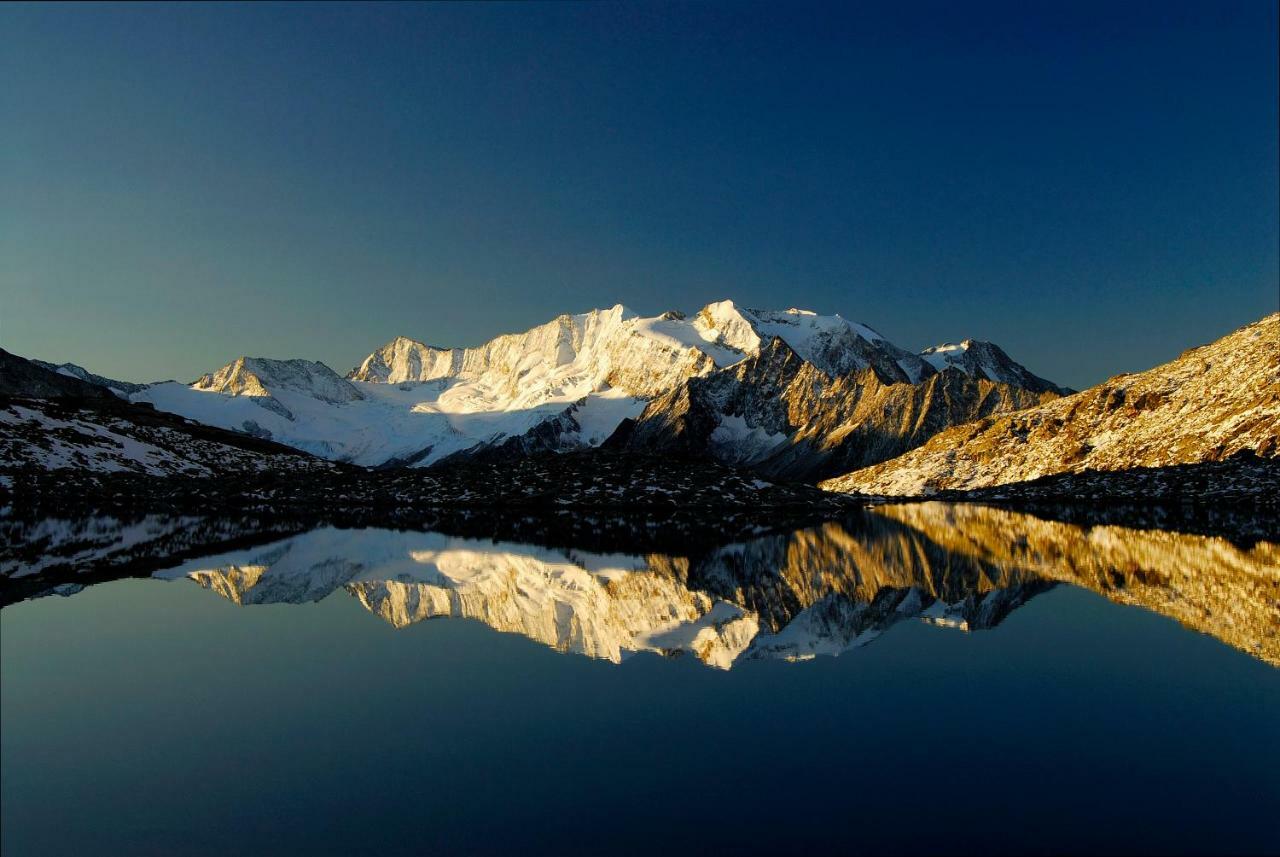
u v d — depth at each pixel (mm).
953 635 36875
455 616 42406
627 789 20688
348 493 138000
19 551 68312
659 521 108812
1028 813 18969
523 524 103125
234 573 57500
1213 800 19516
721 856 17250
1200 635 36125
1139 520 105250
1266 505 115375
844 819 18828
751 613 42938
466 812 19594
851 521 110250
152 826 19156
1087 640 35469
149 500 128750
